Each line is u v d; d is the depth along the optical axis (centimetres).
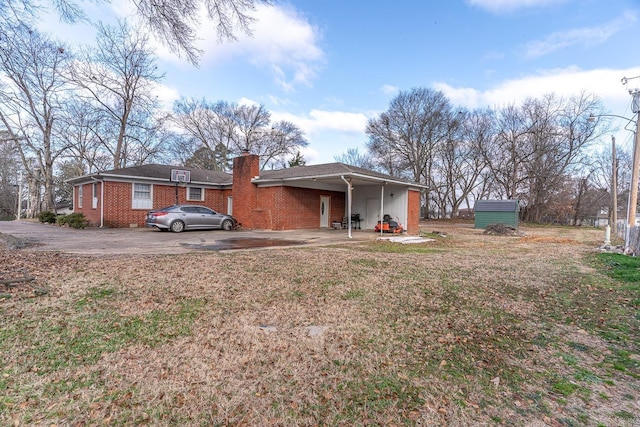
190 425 208
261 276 610
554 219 3438
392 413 225
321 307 450
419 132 3469
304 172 1697
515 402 242
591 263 859
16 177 3891
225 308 432
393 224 1677
